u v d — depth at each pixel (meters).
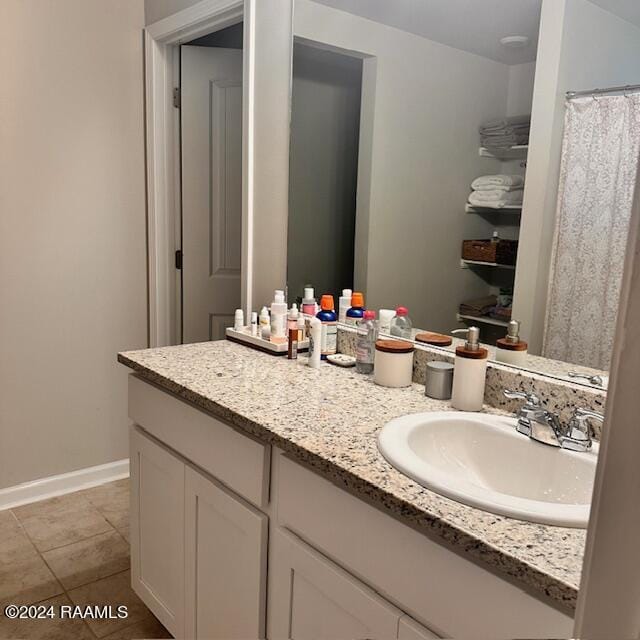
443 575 0.93
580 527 0.90
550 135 1.35
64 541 2.26
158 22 2.41
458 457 1.32
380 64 1.73
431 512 0.92
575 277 1.32
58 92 2.32
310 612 1.20
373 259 1.82
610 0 1.20
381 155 1.76
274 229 2.16
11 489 2.47
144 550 1.80
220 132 2.63
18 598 1.94
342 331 1.91
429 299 1.67
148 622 1.87
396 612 1.00
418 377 1.67
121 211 2.56
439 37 1.57
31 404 2.47
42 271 2.40
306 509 1.19
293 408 1.38
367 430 1.26
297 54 1.97
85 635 1.80
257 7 2.05
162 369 1.67
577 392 1.30
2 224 2.28
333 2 1.83
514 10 1.40
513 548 0.84
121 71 2.47
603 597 0.33
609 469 0.33
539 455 1.20
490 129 1.46
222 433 1.40
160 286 2.66
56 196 2.38
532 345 1.42
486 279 1.51
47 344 2.47
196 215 2.65
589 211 1.28
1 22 2.16
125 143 2.53
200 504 1.51
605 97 1.24
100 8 2.37
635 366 0.31
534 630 0.82
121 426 2.75
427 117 1.61
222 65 2.59
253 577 1.34
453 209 1.58
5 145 2.23
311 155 1.98
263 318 2.05
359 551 1.07
